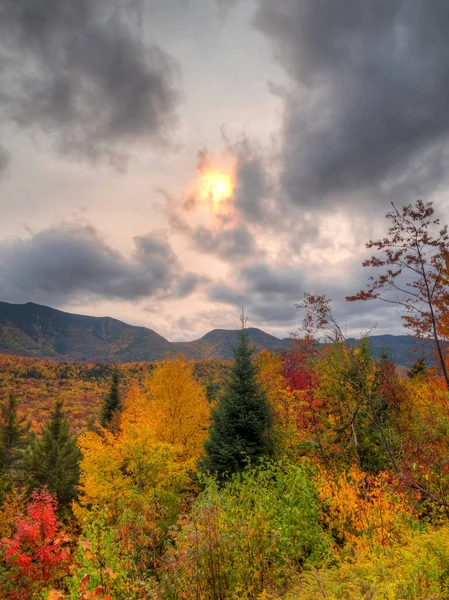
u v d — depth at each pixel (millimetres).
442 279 8406
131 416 20031
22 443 38000
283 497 8195
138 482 14078
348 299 9516
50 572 9859
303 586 5648
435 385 11969
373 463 12875
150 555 7961
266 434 15602
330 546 7988
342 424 13977
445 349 8695
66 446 32375
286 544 7141
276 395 19156
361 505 8688
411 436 9898
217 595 6840
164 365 20719
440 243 8477
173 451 14562
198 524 7102
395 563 5547
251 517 7523
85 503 15367
